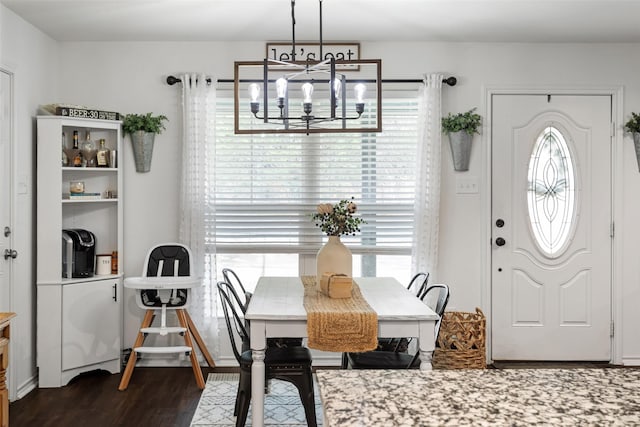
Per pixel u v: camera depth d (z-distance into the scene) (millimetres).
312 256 5078
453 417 1179
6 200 4082
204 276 4898
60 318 4406
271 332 3104
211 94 4910
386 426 1132
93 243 4672
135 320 4977
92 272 4664
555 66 5023
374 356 3564
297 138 5016
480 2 3980
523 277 5074
